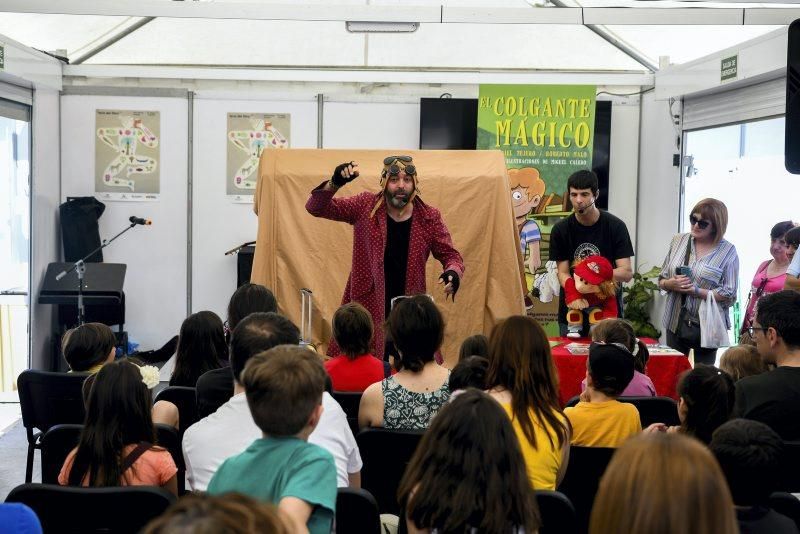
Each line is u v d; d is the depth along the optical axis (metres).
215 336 4.55
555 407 3.25
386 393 3.74
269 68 9.84
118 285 9.06
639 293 9.73
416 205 5.54
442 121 9.70
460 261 5.52
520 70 9.95
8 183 8.79
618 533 1.61
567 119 9.64
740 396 3.82
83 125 9.73
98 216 9.68
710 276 6.53
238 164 9.86
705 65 8.23
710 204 6.53
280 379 2.23
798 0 7.02
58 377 4.72
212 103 9.80
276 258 6.71
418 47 9.84
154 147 9.79
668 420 4.14
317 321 6.68
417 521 2.24
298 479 2.15
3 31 9.06
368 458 3.56
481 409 2.26
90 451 3.14
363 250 5.50
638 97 10.12
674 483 1.58
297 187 6.69
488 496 2.19
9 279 8.92
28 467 4.94
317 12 7.13
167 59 9.77
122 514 2.68
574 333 6.19
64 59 9.60
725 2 7.75
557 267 6.54
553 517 2.73
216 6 7.09
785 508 2.56
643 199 10.12
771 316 3.89
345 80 9.76
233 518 1.26
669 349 5.93
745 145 8.45
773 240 6.40
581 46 9.81
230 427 2.89
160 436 3.77
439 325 3.75
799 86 4.57
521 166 9.68
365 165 6.75
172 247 9.87
